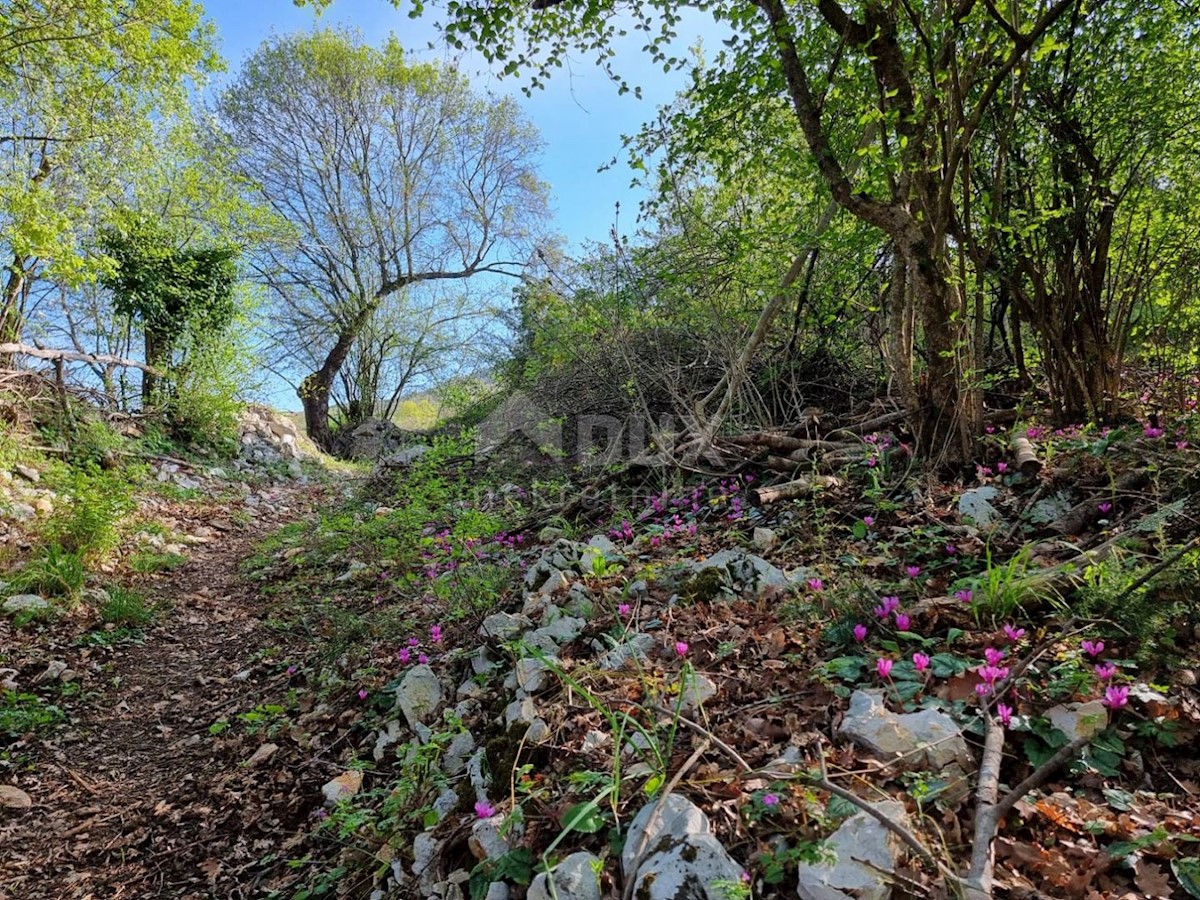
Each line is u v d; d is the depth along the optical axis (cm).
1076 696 179
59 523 576
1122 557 230
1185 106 360
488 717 265
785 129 426
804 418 508
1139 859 140
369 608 481
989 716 173
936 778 160
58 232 761
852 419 505
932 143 349
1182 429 342
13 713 375
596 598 317
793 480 427
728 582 296
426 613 421
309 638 462
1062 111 371
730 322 574
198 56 888
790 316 594
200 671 449
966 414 385
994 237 384
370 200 1700
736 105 418
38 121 800
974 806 154
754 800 160
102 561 583
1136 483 299
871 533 326
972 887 130
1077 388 407
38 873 273
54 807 314
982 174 396
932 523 320
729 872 144
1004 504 320
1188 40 364
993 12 288
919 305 376
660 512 475
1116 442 333
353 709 340
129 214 933
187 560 657
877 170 372
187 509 811
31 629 462
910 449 404
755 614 264
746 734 192
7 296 862
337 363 1720
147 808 308
